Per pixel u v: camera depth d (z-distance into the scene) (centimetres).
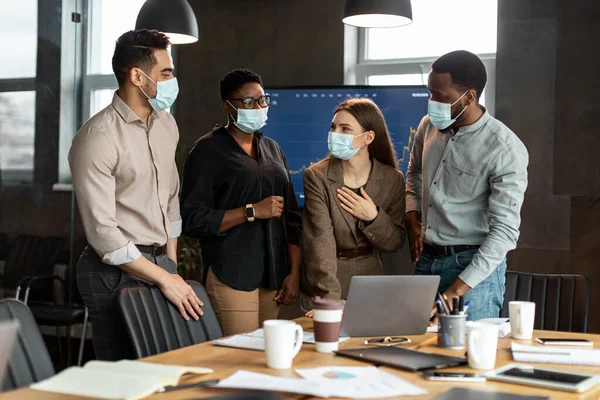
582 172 496
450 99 296
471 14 559
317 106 538
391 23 386
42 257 447
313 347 222
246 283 332
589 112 495
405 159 511
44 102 455
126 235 279
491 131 299
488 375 185
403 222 336
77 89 479
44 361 195
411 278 235
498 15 521
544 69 507
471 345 197
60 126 464
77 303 470
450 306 258
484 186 298
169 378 168
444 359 202
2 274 427
